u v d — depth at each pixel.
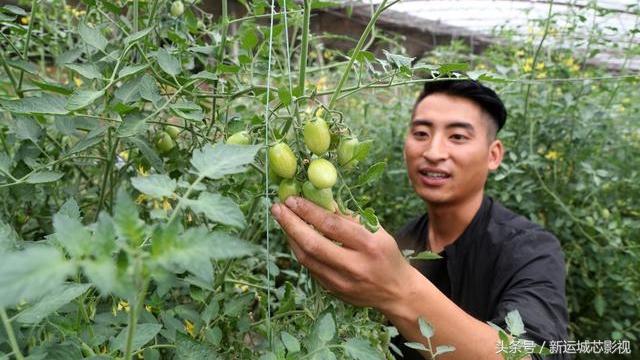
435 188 1.96
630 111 3.53
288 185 0.98
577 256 2.92
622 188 3.25
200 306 1.15
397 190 3.26
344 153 0.97
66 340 0.78
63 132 1.04
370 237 0.96
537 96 3.12
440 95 1.94
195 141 1.23
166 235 0.57
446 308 1.07
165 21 1.42
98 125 1.11
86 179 1.56
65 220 0.54
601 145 3.24
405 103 3.58
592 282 2.87
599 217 2.96
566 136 3.12
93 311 0.93
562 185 3.09
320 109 1.02
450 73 1.18
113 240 0.54
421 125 1.99
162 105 1.04
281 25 1.09
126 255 0.53
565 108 3.00
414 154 2.01
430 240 2.21
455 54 4.02
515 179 2.98
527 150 3.09
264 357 0.78
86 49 1.23
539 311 1.47
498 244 1.88
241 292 1.45
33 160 1.07
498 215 2.01
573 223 3.01
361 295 1.02
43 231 1.39
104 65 1.17
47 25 1.67
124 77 1.03
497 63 3.49
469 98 1.93
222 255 0.58
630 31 2.97
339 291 1.02
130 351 0.57
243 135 1.00
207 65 1.33
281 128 1.15
